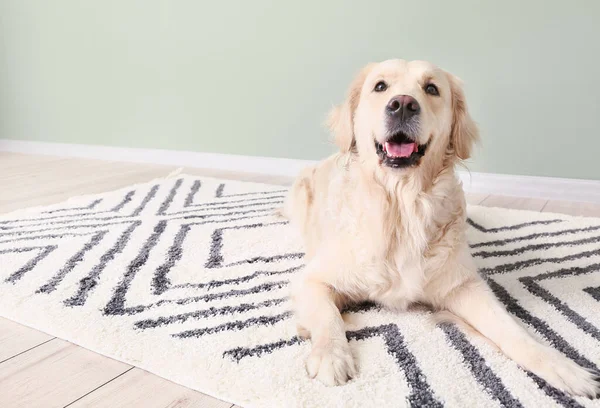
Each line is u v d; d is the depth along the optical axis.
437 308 1.46
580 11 2.72
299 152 3.84
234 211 2.65
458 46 3.10
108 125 4.91
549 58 2.85
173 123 4.47
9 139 5.77
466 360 1.15
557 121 2.91
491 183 3.17
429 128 1.43
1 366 1.15
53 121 5.32
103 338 1.25
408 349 1.21
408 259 1.41
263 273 1.73
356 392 1.02
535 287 1.60
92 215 2.56
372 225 1.42
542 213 2.56
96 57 4.79
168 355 1.17
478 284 1.40
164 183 3.42
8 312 1.41
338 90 3.56
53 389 1.06
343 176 1.61
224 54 4.02
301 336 1.26
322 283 1.45
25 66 5.35
